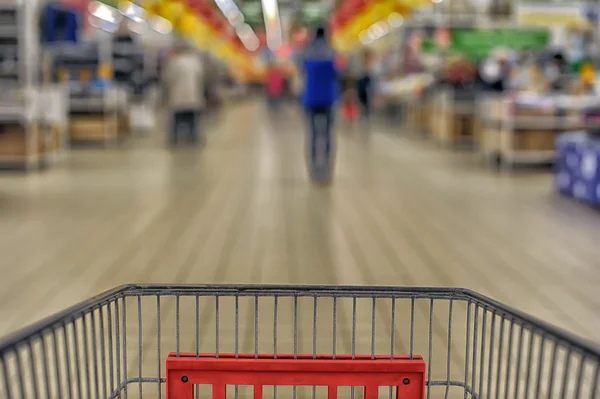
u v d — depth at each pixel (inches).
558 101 415.8
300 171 404.2
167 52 767.1
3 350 54.4
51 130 420.2
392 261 203.5
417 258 207.5
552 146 422.3
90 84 558.3
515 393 66.4
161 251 212.2
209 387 112.4
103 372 70.1
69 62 625.0
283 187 342.3
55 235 233.3
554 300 167.9
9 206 285.1
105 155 475.5
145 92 716.7
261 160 456.4
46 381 59.9
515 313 65.2
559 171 332.5
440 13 618.8
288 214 273.6
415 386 76.4
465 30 574.9
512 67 557.3
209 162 441.4
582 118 321.1
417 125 708.7
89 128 541.0
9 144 390.0
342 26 662.5
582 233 245.8
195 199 305.9
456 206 296.5
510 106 418.9
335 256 208.4
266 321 147.6
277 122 877.2
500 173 404.5
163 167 414.3
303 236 235.0
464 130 574.2
